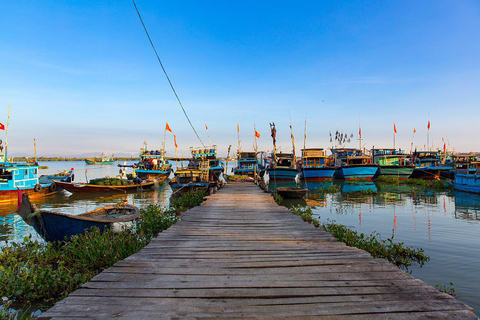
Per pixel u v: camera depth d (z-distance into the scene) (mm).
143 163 45594
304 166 40438
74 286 6762
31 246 9477
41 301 6297
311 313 3822
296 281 4895
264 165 50156
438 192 26953
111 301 4184
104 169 87625
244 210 13305
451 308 3926
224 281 4918
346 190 29406
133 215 12039
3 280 6500
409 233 12180
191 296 4340
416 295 4336
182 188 23797
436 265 8375
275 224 10125
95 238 9000
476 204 19984
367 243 9703
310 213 14883
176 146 44500
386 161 42625
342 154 45844
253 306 4035
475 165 29078
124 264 5812
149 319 3688
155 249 6953
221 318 3711
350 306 4004
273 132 32375
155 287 4660
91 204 22359
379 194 25906
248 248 7035
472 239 11172
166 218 13273
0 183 21188
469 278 7449
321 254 6484
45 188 24984
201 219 11078
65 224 9938
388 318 3701
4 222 15594
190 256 6367
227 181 36344
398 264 8477
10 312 5805
